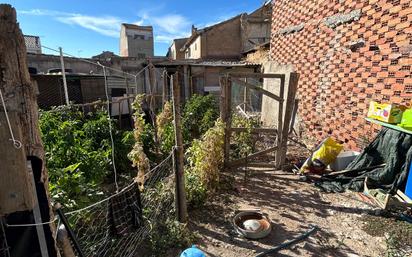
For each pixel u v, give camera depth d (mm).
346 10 6141
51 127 4875
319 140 7359
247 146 6367
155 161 6367
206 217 3977
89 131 6023
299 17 8133
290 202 4434
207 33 21859
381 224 3705
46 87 10125
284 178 5414
